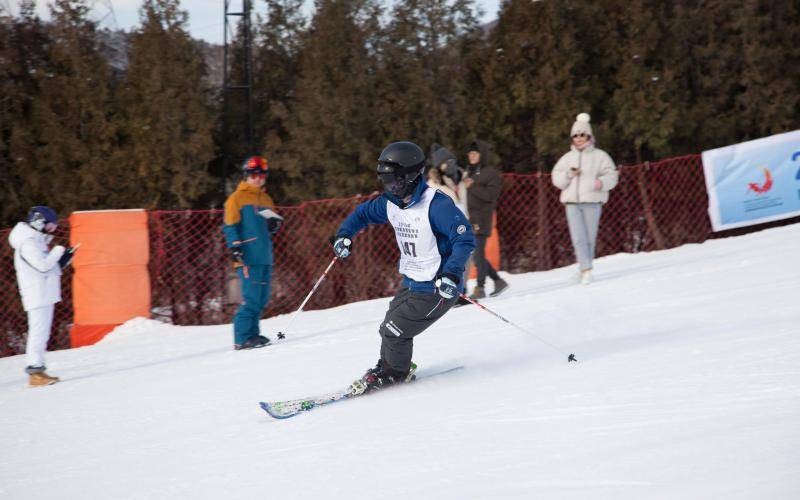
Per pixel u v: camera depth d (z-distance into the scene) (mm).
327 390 13117
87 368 19656
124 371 18562
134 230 25109
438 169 22094
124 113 32938
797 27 39188
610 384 10188
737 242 30281
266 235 19922
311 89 34062
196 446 10312
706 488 5973
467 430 8891
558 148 35750
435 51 35969
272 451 9352
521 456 7605
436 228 11484
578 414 8883
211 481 8453
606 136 36500
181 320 29828
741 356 10734
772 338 11766
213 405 13117
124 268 24969
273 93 37188
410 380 12445
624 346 13266
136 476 9195
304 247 31734
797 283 17656
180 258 29922
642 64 36812
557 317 17625
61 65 32688
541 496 6340
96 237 24750
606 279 24375
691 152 38656
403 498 6887
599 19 37688
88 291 24828
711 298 17406
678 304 17281
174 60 33219
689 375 10023
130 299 25094
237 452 9602
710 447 6945
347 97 34125
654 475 6457
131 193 32344
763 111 38438
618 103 37031
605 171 23094
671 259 28188
